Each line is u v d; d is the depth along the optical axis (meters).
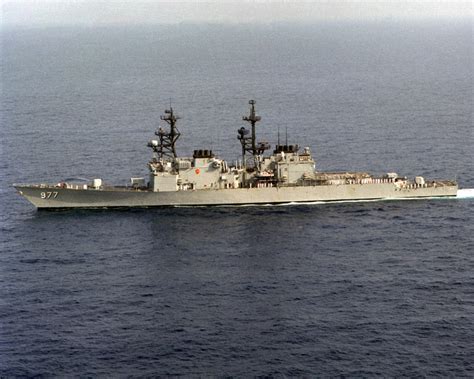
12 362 164.12
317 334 173.50
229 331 175.25
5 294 194.75
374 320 179.12
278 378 158.00
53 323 179.62
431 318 179.62
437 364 161.88
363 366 161.62
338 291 194.38
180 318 181.50
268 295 192.88
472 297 190.00
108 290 196.75
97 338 173.00
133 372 160.62
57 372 160.88
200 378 158.38
